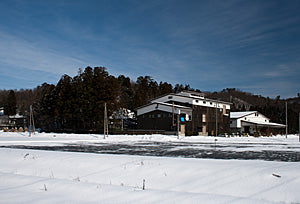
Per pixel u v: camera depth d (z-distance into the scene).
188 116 54.66
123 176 9.99
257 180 8.57
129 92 96.81
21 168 12.13
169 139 41.59
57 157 13.00
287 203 7.22
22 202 6.88
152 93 100.62
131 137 43.12
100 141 35.09
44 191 7.96
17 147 22.70
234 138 47.69
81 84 53.38
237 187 8.34
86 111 51.44
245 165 10.20
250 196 7.80
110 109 50.44
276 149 22.94
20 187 8.51
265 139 46.47
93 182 9.69
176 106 51.44
